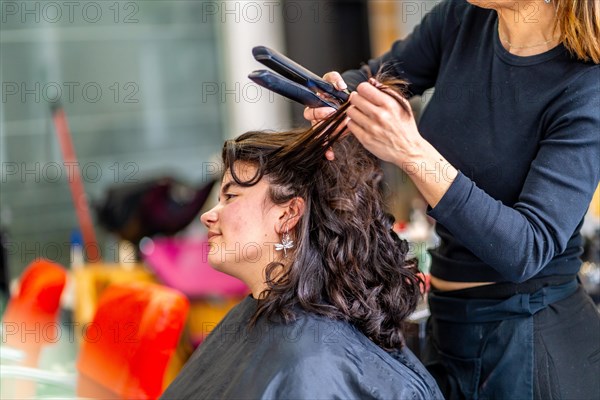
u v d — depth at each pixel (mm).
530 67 1299
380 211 1236
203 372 1295
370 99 1069
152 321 1610
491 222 1154
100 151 4082
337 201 1187
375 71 1607
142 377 1608
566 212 1205
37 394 2117
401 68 1603
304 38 4129
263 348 1170
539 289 1347
